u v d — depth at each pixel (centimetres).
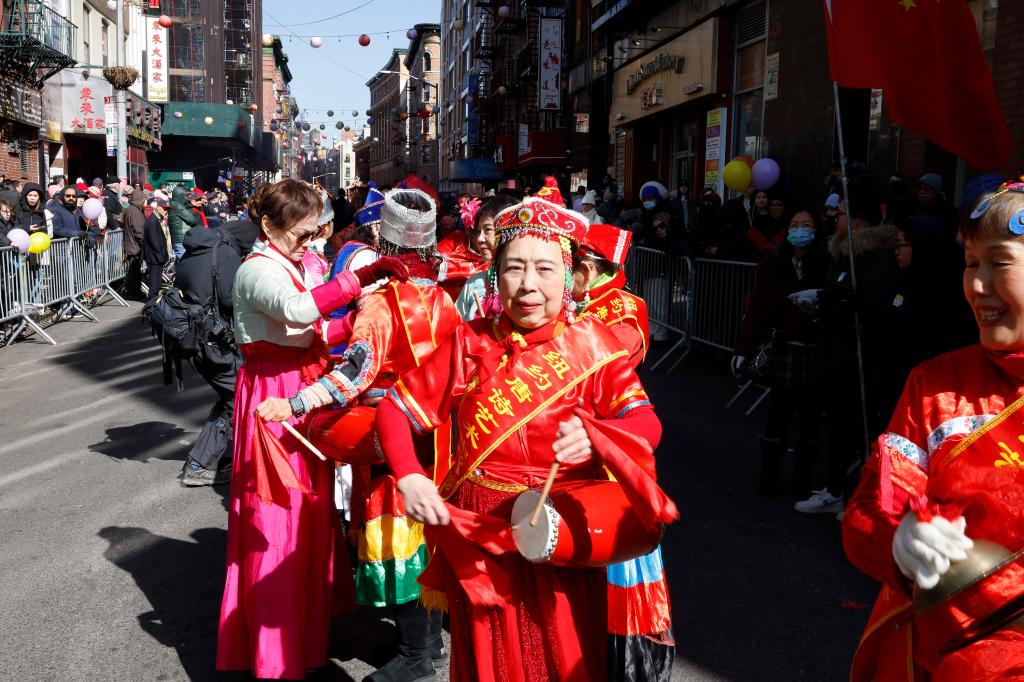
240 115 4334
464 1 6119
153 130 3347
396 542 334
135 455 666
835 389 518
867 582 442
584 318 239
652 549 223
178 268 571
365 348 309
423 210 346
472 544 229
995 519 174
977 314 180
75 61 2394
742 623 400
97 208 1550
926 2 523
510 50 4125
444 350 238
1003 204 174
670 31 1753
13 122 2216
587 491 221
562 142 2777
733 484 593
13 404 827
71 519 532
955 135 543
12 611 412
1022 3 812
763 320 560
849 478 590
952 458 179
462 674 246
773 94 1304
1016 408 175
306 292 329
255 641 324
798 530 511
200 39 4966
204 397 853
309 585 332
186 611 414
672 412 791
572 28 2642
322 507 336
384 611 418
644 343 334
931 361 192
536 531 210
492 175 3759
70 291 1358
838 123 512
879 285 484
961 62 536
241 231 593
